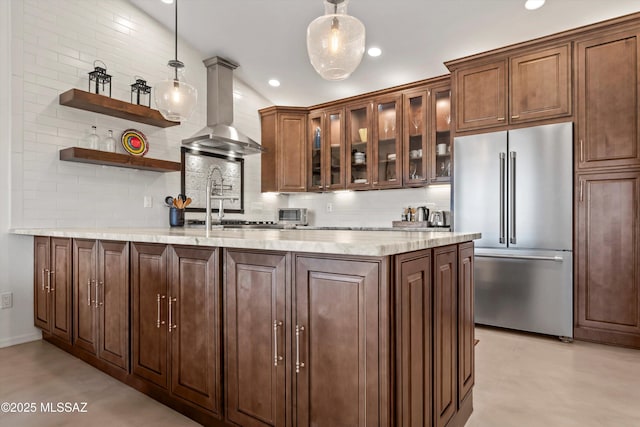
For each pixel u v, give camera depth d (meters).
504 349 2.71
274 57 4.09
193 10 3.52
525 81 3.09
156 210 3.76
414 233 2.00
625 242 2.70
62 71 3.06
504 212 3.12
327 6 1.72
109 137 3.26
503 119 3.17
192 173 4.11
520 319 3.06
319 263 1.26
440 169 3.94
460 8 2.96
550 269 2.94
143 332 1.91
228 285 1.53
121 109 3.18
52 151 3.02
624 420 1.75
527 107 3.07
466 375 1.79
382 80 4.15
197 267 1.65
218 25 3.68
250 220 4.82
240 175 4.69
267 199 5.09
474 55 3.29
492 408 1.87
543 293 2.96
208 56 4.20
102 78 3.17
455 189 3.37
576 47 2.89
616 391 2.04
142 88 3.44
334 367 1.23
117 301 2.07
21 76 2.85
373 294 1.14
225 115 4.19
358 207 4.82
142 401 1.93
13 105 2.81
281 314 1.36
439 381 1.47
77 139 3.16
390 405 1.13
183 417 1.78
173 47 3.91
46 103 2.98
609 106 2.76
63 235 2.41
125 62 3.49
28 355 2.60
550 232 2.94
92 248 2.27
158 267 1.83
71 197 3.13
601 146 2.78
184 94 2.57
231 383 1.52
